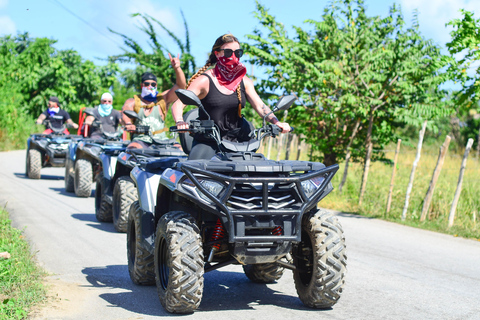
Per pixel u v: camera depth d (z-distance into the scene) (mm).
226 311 4793
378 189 12797
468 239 9227
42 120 15602
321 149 14070
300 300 5160
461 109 12602
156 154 7547
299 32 14766
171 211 5070
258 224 4434
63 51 36250
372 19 14117
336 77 12336
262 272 5746
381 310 4965
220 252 4879
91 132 13383
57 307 4688
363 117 13344
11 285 5062
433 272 6664
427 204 10594
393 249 8023
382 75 12680
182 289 4410
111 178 9117
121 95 38344
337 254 4609
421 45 12812
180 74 7426
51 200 11375
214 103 5043
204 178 4441
